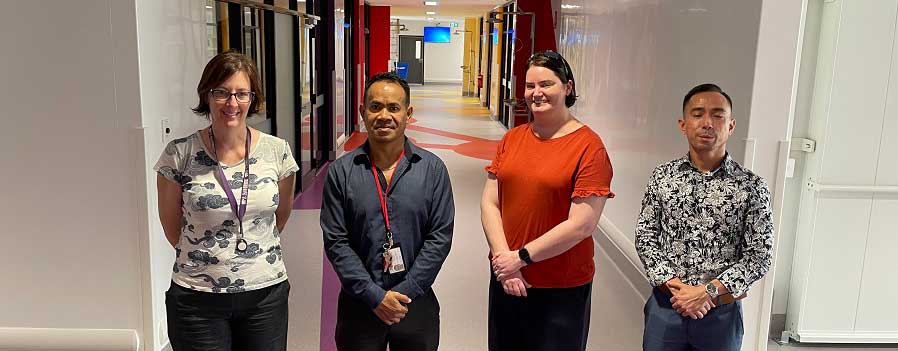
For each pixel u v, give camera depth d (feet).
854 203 11.66
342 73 34.55
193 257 7.49
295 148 24.66
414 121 48.47
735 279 7.34
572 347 8.30
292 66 24.14
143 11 10.32
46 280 10.84
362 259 7.67
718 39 11.09
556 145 8.02
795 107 11.71
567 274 8.13
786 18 9.68
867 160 11.45
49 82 10.18
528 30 36.94
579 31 22.81
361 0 43.86
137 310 10.93
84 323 11.00
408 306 7.66
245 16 17.71
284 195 8.21
